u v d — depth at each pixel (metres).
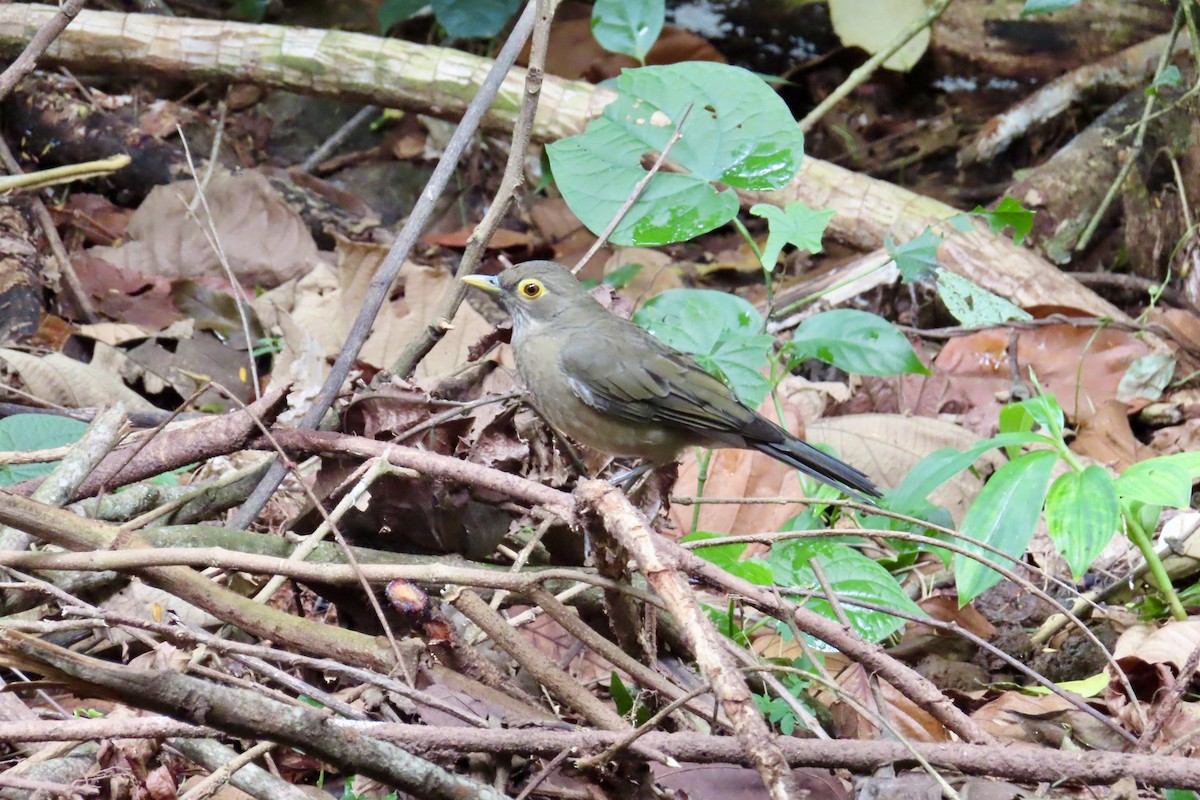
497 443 7.89
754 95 9.34
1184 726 7.75
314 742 5.36
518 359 9.09
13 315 12.07
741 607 8.12
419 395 8.01
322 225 15.31
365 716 6.14
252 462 9.27
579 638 6.73
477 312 13.50
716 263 15.99
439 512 7.87
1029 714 8.13
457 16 16.06
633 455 9.02
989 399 12.55
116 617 6.10
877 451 11.19
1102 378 12.50
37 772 6.08
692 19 19.30
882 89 18.62
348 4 19.12
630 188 9.26
